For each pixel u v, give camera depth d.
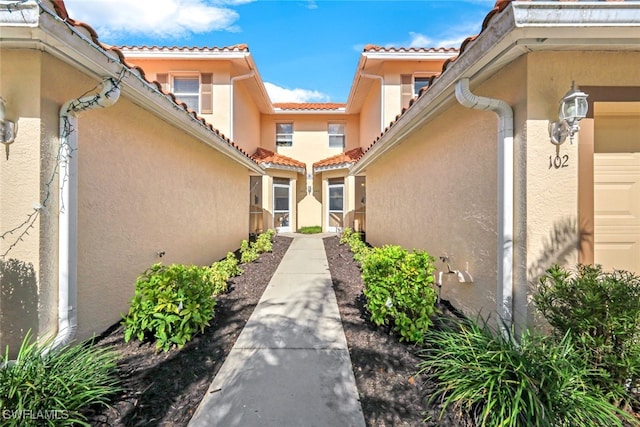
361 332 4.07
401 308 3.77
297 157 18.19
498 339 2.89
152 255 5.27
